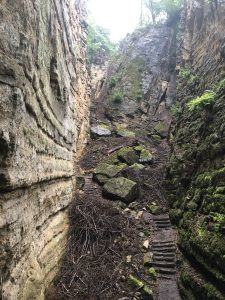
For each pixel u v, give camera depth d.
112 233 7.54
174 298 5.81
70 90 8.90
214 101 7.32
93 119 16.73
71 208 7.61
